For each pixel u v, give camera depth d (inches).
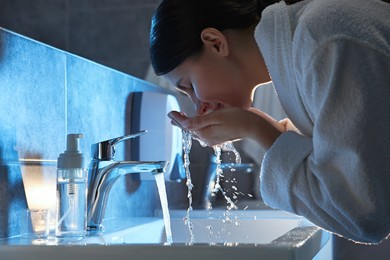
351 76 30.0
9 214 40.8
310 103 32.3
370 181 30.4
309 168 33.0
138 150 68.2
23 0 98.5
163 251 29.4
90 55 96.3
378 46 30.2
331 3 31.7
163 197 46.3
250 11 38.4
